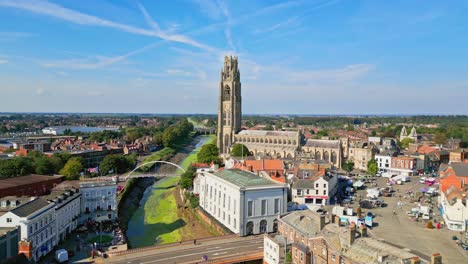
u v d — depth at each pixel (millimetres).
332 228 84562
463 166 162375
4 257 86562
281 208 127812
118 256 98562
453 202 124125
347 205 156000
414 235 116188
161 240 127812
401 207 152250
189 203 166625
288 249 89000
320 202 157375
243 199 120438
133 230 138875
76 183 139500
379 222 130625
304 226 90750
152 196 194125
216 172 151250
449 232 119500
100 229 118438
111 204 138250
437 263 63875
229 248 105625
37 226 99125
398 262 65312
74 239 118000
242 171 147250
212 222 138000
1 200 112500
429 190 178000
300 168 173750
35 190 153750
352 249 73062
